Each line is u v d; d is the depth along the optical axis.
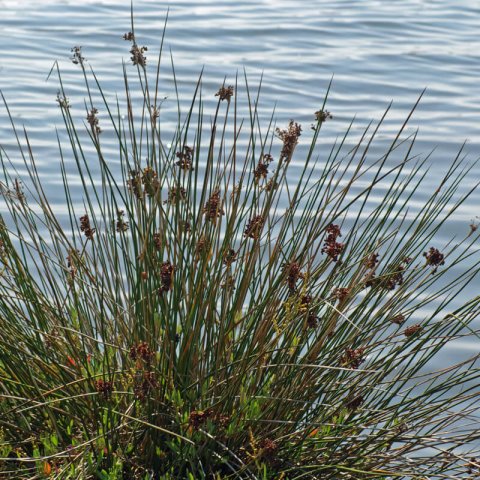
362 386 5.93
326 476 5.83
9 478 5.49
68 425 5.95
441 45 23.50
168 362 5.81
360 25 25.41
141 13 25.42
